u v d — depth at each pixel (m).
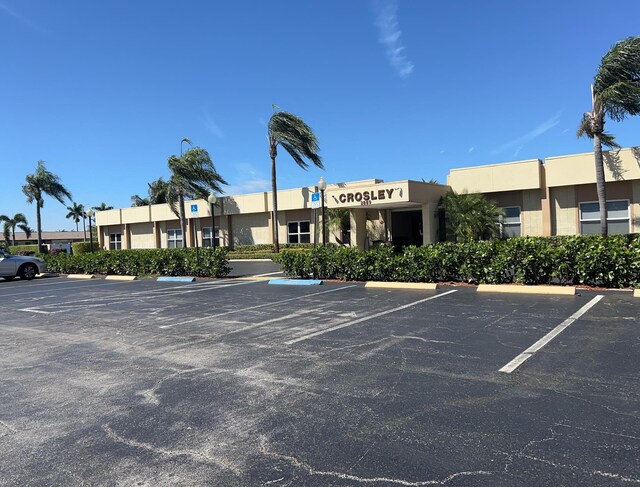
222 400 4.99
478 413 4.38
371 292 12.61
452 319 8.53
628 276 10.82
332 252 15.74
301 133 25.00
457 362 5.95
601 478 3.22
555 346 6.44
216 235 34.97
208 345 7.45
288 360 6.39
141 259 21.31
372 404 4.71
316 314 9.72
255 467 3.58
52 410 4.90
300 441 3.97
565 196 20.56
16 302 13.91
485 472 3.36
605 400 4.54
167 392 5.31
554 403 4.52
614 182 19.39
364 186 21.67
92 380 5.88
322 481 3.34
